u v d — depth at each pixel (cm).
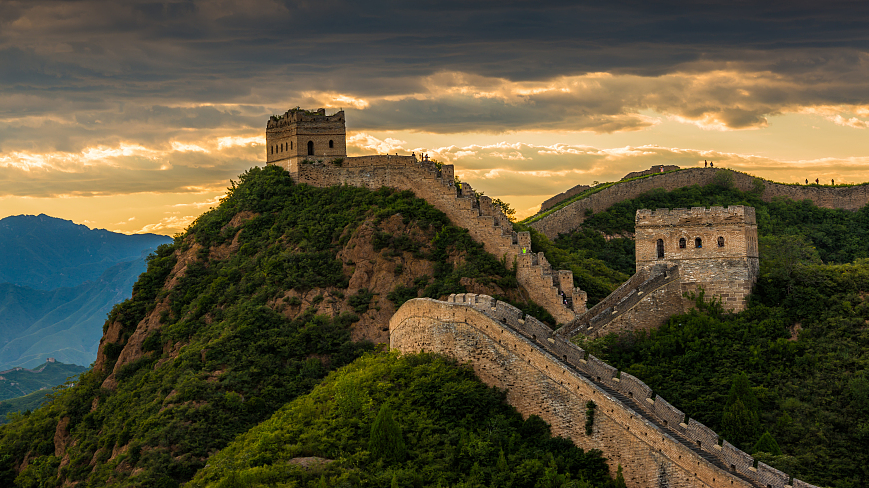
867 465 7500
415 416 7919
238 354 11694
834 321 8931
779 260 10119
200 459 10181
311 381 11262
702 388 8288
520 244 12138
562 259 13212
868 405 7988
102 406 12700
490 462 7319
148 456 10144
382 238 12825
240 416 10794
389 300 12206
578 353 7994
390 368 8725
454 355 8544
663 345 8844
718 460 6906
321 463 7462
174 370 11888
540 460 7288
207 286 13638
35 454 13262
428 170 13400
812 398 8181
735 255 9250
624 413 7256
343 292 12606
